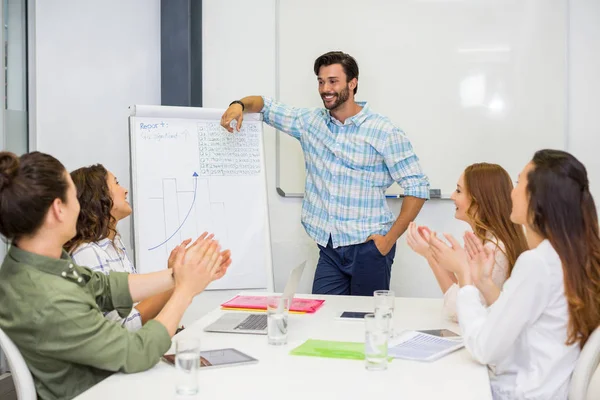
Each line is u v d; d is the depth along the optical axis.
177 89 3.78
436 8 3.69
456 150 3.72
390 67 3.75
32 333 1.60
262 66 3.87
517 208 1.81
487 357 1.69
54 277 1.62
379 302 2.18
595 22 3.57
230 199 3.42
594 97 3.60
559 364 1.73
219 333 2.07
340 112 3.39
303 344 1.91
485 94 3.68
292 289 2.14
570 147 3.64
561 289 1.71
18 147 3.79
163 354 1.71
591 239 1.70
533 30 3.62
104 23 3.90
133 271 2.44
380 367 1.66
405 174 3.35
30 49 3.86
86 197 2.20
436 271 2.37
